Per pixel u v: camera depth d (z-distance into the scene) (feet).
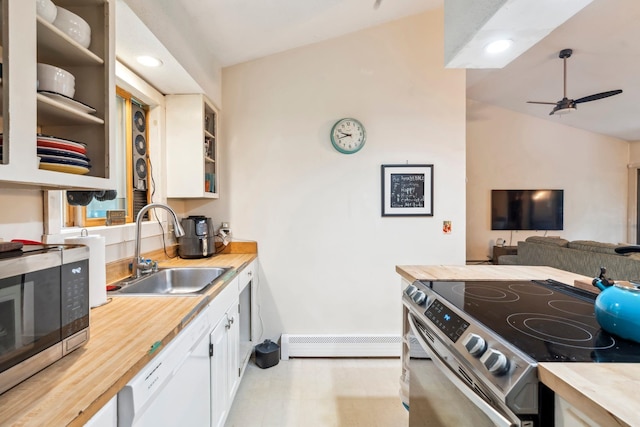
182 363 3.66
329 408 6.51
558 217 18.70
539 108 17.61
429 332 3.83
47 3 2.93
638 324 2.59
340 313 8.91
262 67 8.76
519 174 18.84
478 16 4.02
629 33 9.98
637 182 19.16
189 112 7.57
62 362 2.59
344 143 8.71
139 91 6.56
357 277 8.90
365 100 8.82
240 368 6.86
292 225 8.84
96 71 3.66
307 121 8.79
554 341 2.69
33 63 2.62
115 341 3.01
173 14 5.71
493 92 16.31
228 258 7.97
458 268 6.13
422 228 8.90
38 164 2.70
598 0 8.55
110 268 5.46
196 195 7.60
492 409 2.42
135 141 6.95
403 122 8.84
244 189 8.82
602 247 9.74
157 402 3.07
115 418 2.46
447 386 3.36
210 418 4.76
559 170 18.98
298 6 6.77
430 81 8.84
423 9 8.60
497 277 5.30
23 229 3.83
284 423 6.06
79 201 4.16
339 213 8.84
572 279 5.16
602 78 13.12
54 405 2.04
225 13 6.48
